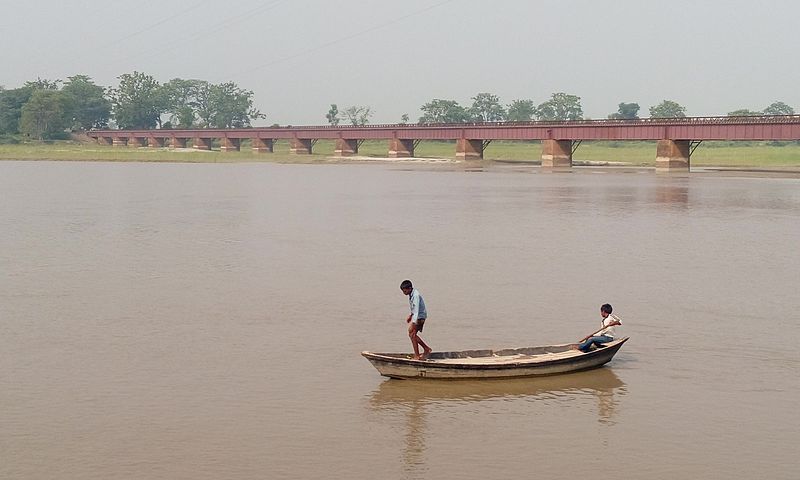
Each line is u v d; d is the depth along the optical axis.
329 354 26.31
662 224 61.19
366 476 17.08
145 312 32.16
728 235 55.09
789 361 25.69
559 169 153.25
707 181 113.31
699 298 35.03
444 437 19.28
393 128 198.88
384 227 59.88
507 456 18.17
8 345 27.23
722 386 23.16
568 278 39.50
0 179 122.31
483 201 81.75
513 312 32.38
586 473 17.30
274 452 18.31
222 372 24.25
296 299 34.59
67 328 29.59
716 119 127.69
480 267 42.53
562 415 20.80
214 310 32.50
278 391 22.56
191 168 165.25
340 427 19.88
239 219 65.38
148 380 23.47
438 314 32.03
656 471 17.42
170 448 18.52
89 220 64.50
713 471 17.42
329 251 48.03
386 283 38.12
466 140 182.00
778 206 75.00
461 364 23.20
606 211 70.75
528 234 55.66
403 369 23.33
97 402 21.58
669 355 26.41
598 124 148.38
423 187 104.00
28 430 19.56
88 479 16.88
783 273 40.88
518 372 23.69
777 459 18.05
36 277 39.47
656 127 137.75
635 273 40.84
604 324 25.78
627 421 20.38
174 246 49.91
